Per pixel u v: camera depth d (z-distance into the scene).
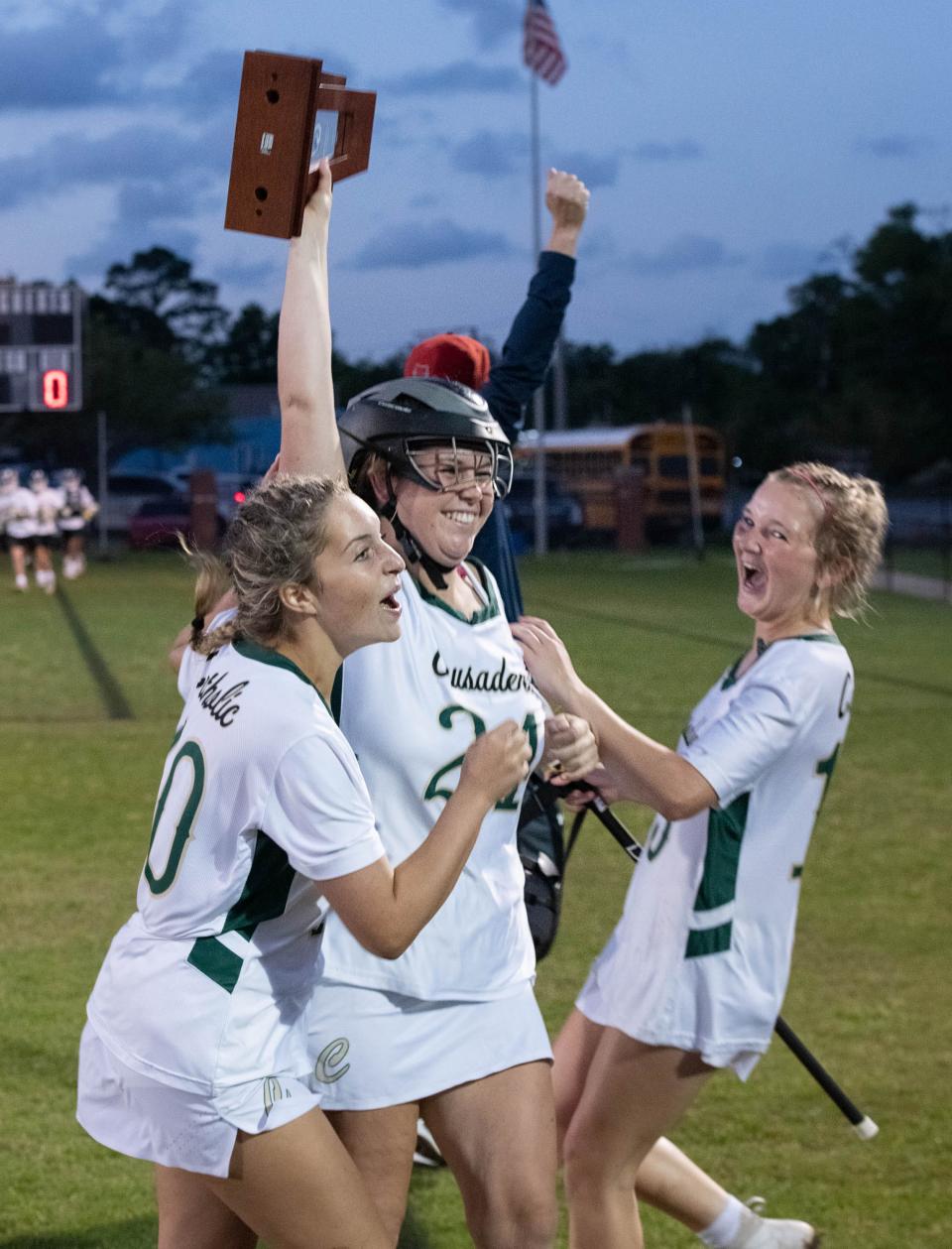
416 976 2.76
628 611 21.39
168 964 2.48
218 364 110.94
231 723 2.46
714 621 19.94
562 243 4.17
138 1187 4.04
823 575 3.17
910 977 5.84
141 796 8.98
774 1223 3.47
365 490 3.01
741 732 3.02
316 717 2.46
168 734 11.15
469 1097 2.80
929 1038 5.19
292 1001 2.57
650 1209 4.02
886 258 63.56
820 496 3.15
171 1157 2.49
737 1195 4.02
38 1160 4.18
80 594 24.59
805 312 76.12
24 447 53.34
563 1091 3.30
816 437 65.31
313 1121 2.51
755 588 3.22
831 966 5.98
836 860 7.69
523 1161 2.78
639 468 39.56
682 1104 3.15
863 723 12.00
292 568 2.50
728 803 3.06
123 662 15.48
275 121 2.85
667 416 93.44
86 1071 2.58
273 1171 2.47
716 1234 3.43
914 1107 4.62
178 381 56.62
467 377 4.10
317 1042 2.75
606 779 3.44
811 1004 5.54
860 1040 5.18
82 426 53.59
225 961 2.47
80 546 28.75
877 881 7.29
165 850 2.50
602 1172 3.18
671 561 35.56
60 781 9.40
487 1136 2.79
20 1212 3.88
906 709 12.71
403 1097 2.75
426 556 2.93
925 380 63.66
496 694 2.90
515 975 2.88
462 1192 2.85
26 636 17.91
